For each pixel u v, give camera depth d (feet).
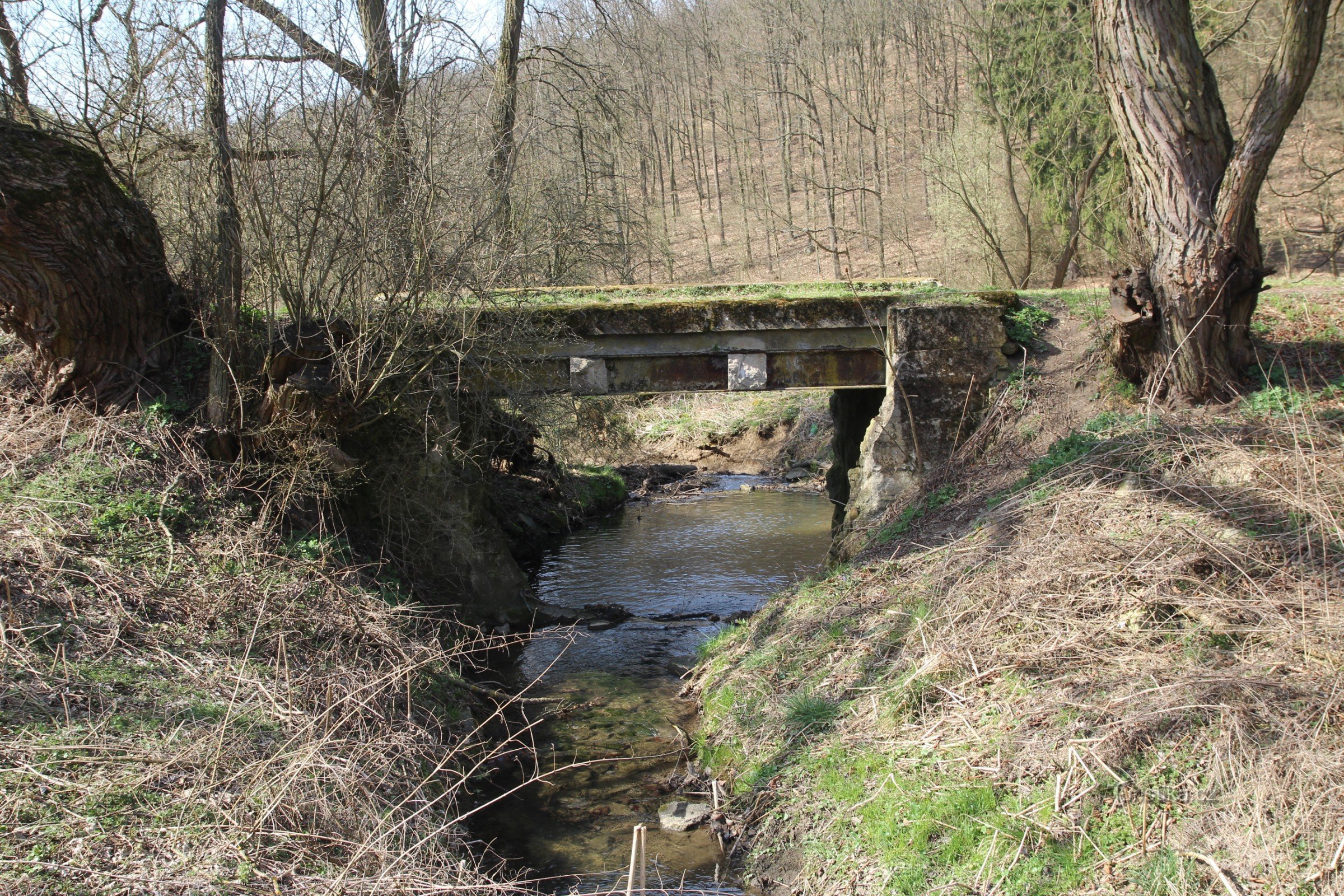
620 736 25.40
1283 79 24.21
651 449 77.61
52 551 21.63
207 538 24.63
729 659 27.35
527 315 31.83
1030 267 72.38
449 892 15.48
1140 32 25.81
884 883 16.12
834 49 112.57
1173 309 26.40
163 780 15.79
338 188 28.27
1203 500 21.09
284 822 15.74
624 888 18.15
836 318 32.68
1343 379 26.16
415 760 20.22
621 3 59.77
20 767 15.19
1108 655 18.01
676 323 32.81
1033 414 28.89
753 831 19.62
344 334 28.07
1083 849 14.88
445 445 32.99
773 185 140.46
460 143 30.55
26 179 24.85
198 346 29.45
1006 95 72.02
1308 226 76.64
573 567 44.96
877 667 21.66
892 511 29.35
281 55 27.22
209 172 26.30
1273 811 14.02
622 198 66.03
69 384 27.48
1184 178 25.95
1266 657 16.44
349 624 23.68
